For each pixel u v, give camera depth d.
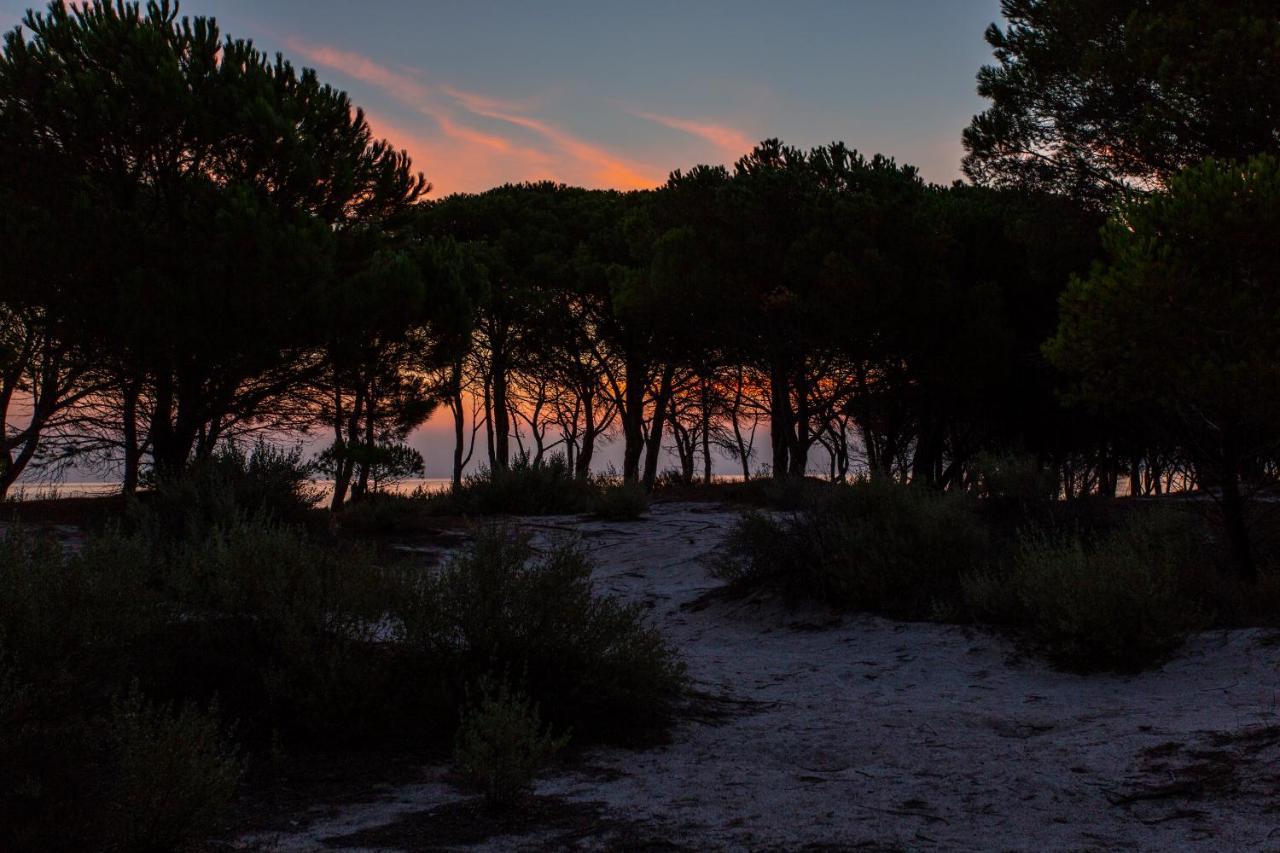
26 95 16.11
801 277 22.50
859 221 22.30
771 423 30.98
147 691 5.13
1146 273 9.61
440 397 22.52
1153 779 4.36
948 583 9.61
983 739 5.35
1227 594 8.55
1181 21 15.48
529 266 33.69
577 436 43.28
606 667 5.66
